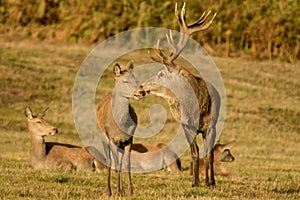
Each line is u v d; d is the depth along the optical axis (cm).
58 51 5144
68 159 2033
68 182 1638
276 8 6075
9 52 4938
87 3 6056
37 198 1327
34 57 4847
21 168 1945
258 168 2325
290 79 4912
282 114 3959
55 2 6175
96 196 1389
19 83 4122
